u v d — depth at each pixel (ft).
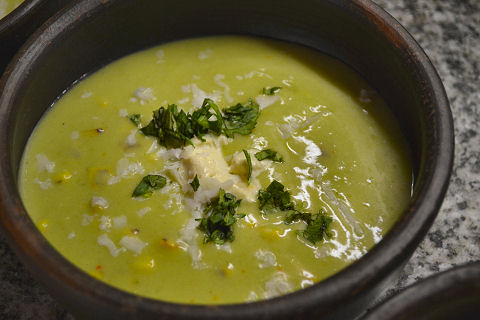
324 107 1.27
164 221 1.16
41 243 1.02
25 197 1.19
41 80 1.21
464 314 1.03
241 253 1.13
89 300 0.99
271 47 1.34
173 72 1.31
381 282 1.02
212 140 1.21
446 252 1.29
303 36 1.32
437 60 1.46
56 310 1.22
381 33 1.22
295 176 1.20
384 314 0.98
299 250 1.14
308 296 0.99
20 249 1.03
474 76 1.45
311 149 1.23
